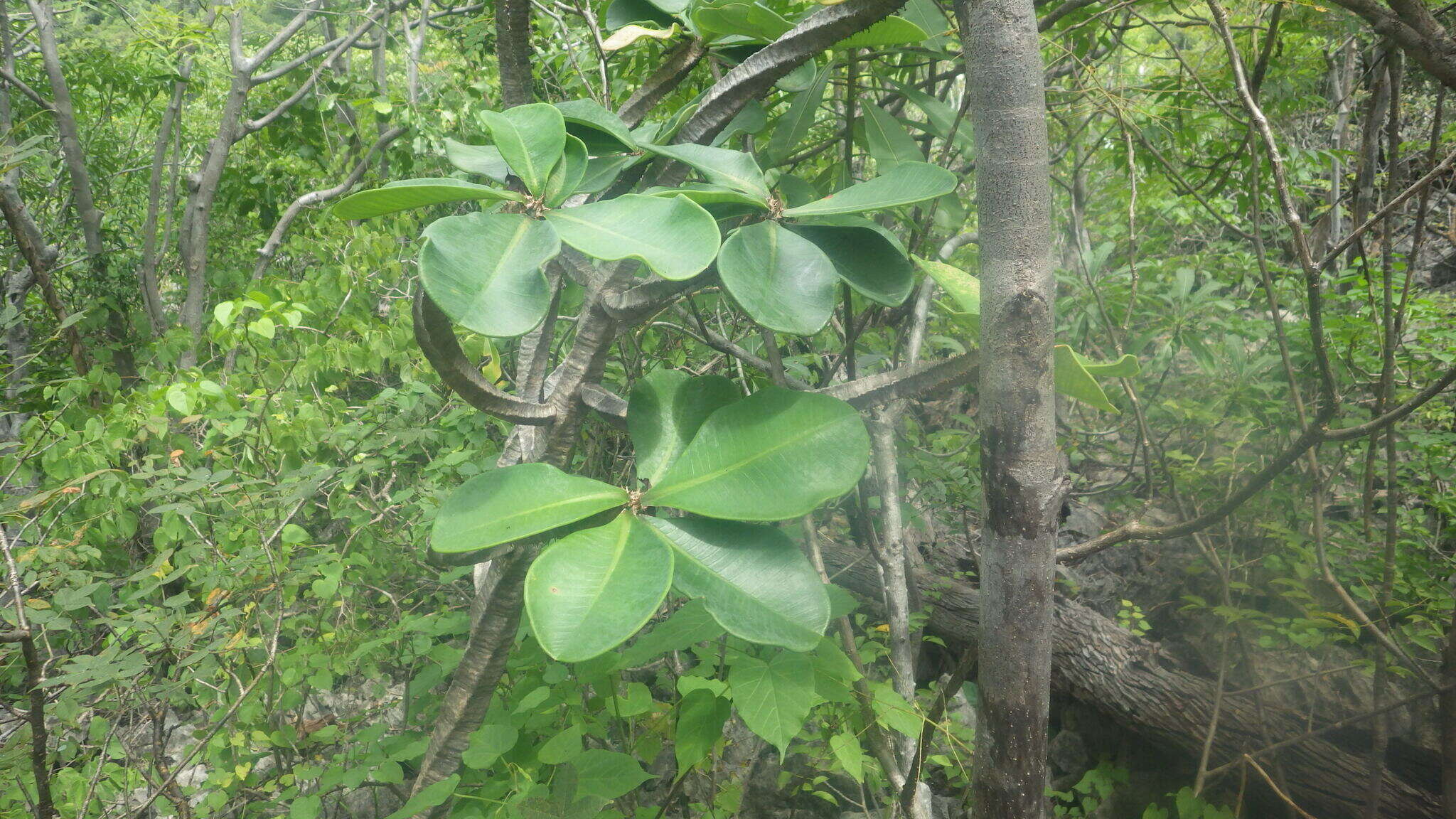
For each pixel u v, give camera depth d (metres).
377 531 1.72
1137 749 1.91
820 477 0.64
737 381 1.35
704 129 0.70
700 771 1.54
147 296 3.24
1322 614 1.46
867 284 0.68
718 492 0.64
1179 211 2.71
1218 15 0.90
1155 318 2.21
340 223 2.63
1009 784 0.62
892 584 1.12
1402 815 1.53
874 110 1.06
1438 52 0.76
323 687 1.40
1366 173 1.25
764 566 0.63
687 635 1.07
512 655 1.41
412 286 2.49
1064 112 1.90
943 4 1.00
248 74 3.36
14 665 1.41
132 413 1.84
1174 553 2.28
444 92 3.53
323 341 2.14
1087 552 0.92
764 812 1.73
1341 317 1.63
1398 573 1.64
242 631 1.39
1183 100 1.81
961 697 1.79
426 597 1.75
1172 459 2.19
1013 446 0.59
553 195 0.62
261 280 2.39
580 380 0.74
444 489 1.66
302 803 1.23
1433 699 1.67
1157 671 1.83
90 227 3.33
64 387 2.16
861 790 1.32
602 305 0.72
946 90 1.43
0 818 1.28
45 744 1.10
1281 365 1.85
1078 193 2.59
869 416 1.12
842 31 0.66
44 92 3.90
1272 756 1.63
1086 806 1.77
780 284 0.62
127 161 4.71
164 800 1.44
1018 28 0.56
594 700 1.43
